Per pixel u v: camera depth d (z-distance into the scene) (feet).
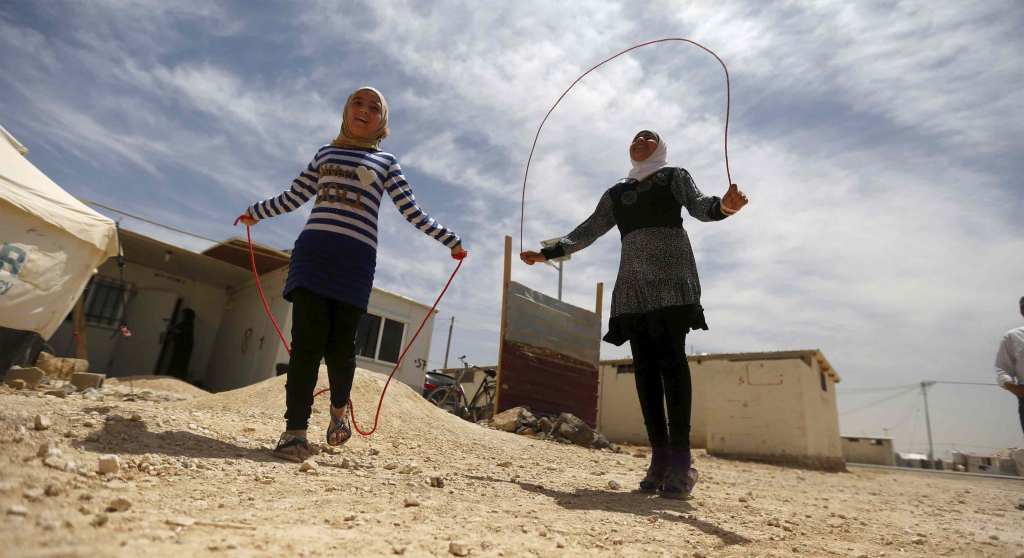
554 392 33.42
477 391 37.29
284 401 14.23
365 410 15.06
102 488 4.82
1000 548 7.09
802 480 21.83
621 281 9.44
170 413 9.53
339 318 8.83
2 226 18.26
